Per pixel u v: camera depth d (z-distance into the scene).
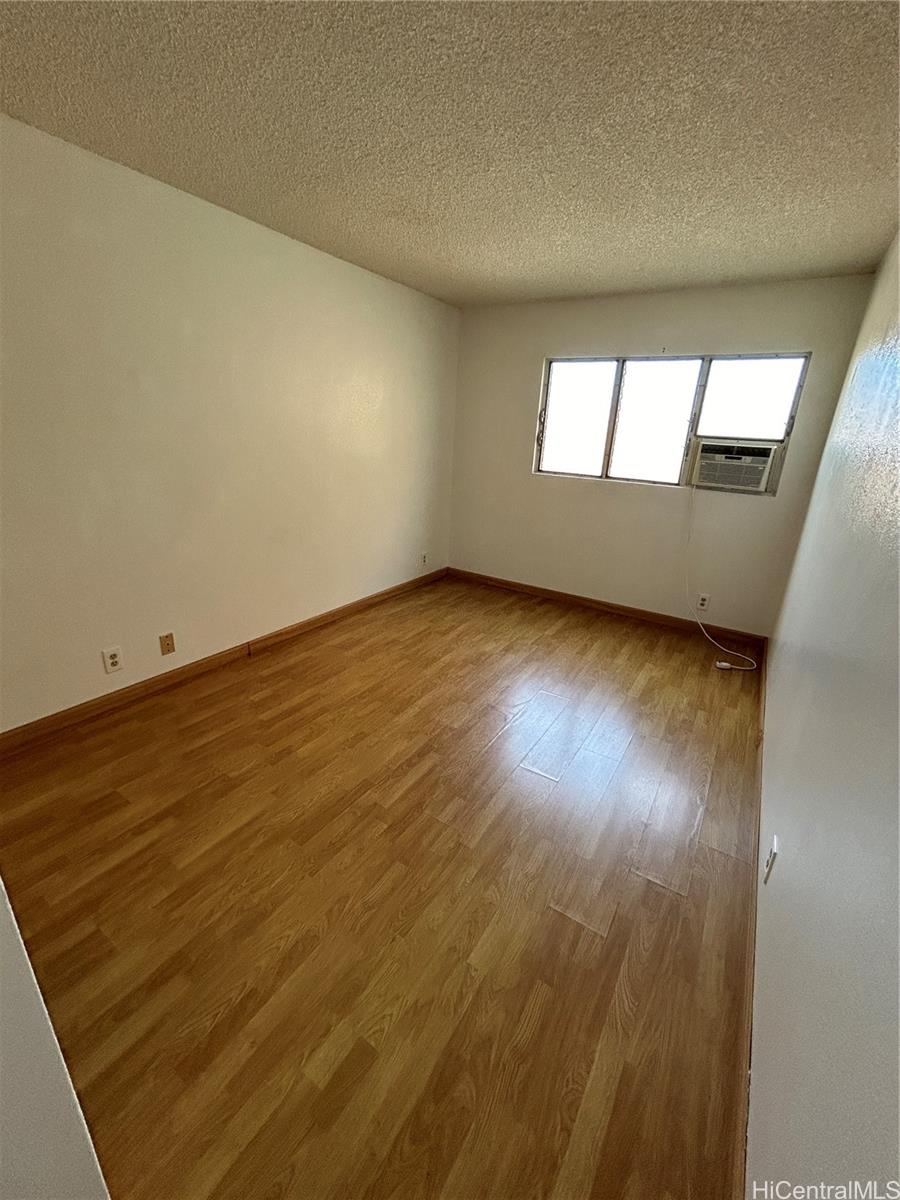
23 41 1.31
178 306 2.35
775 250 2.55
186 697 2.62
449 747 2.32
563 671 3.12
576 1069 1.16
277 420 2.96
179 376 2.43
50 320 1.96
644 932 1.49
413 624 3.77
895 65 1.24
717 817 1.97
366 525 3.84
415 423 4.07
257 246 2.61
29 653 2.12
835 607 1.39
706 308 3.32
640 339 3.59
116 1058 1.13
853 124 1.50
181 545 2.61
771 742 2.10
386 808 1.93
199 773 2.06
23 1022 0.56
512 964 1.38
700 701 2.83
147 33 1.28
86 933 1.40
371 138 1.73
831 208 2.05
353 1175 0.98
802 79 1.32
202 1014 1.23
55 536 2.12
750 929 1.51
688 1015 1.28
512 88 1.43
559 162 1.82
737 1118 1.07
